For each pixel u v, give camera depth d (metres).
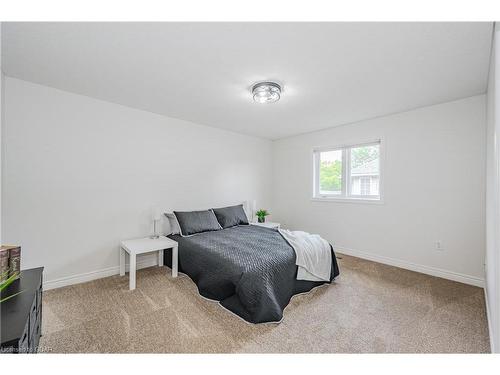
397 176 3.25
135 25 1.48
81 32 1.55
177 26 1.49
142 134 3.16
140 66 2.01
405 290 2.49
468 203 2.68
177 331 1.75
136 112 3.10
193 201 3.75
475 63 1.94
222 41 1.65
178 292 2.40
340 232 3.94
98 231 2.78
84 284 2.59
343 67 2.01
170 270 3.05
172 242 2.87
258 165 4.82
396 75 2.15
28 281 1.40
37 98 2.37
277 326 1.82
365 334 1.72
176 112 3.24
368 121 3.56
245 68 2.03
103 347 1.56
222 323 1.85
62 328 1.77
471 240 2.66
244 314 1.92
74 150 2.61
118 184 2.94
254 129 4.18
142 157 3.16
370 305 2.16
